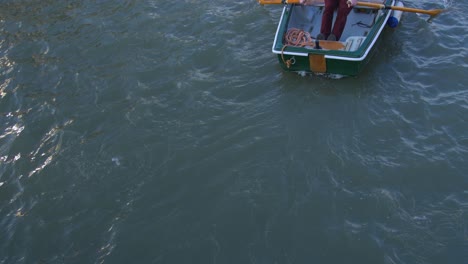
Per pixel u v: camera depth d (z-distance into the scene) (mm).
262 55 10086
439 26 10477
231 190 7359
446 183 7188
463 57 9531
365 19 10375
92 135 8633
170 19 11500
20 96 9711
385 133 8070
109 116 8977
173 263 6512
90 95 9523
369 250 6375
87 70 10211
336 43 9156
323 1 10203
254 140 8141
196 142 8227
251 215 6965
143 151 8180
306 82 9234
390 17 10125
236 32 10836
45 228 7195
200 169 7758
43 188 7805
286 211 6949
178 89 9414
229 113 8750
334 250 6426
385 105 8602
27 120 9109
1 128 9023
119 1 12406
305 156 7766
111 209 7336
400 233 6547
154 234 6902
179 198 7352
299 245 6523
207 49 10391
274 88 9195
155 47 10656
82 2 12539
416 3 11305
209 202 7234
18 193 7777
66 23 11805
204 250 6613
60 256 6812
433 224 6637
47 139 8672
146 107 9055
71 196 7609
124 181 7730
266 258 6426
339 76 9250
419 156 7598
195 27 11125
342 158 7672
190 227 6926
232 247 6602
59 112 9188
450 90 8828
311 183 7316
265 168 7637
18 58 10812
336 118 8430
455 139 7867
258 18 11195
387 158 7625
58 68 10375
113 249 6785
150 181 7672
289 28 9969
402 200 6980
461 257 6238
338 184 7273
